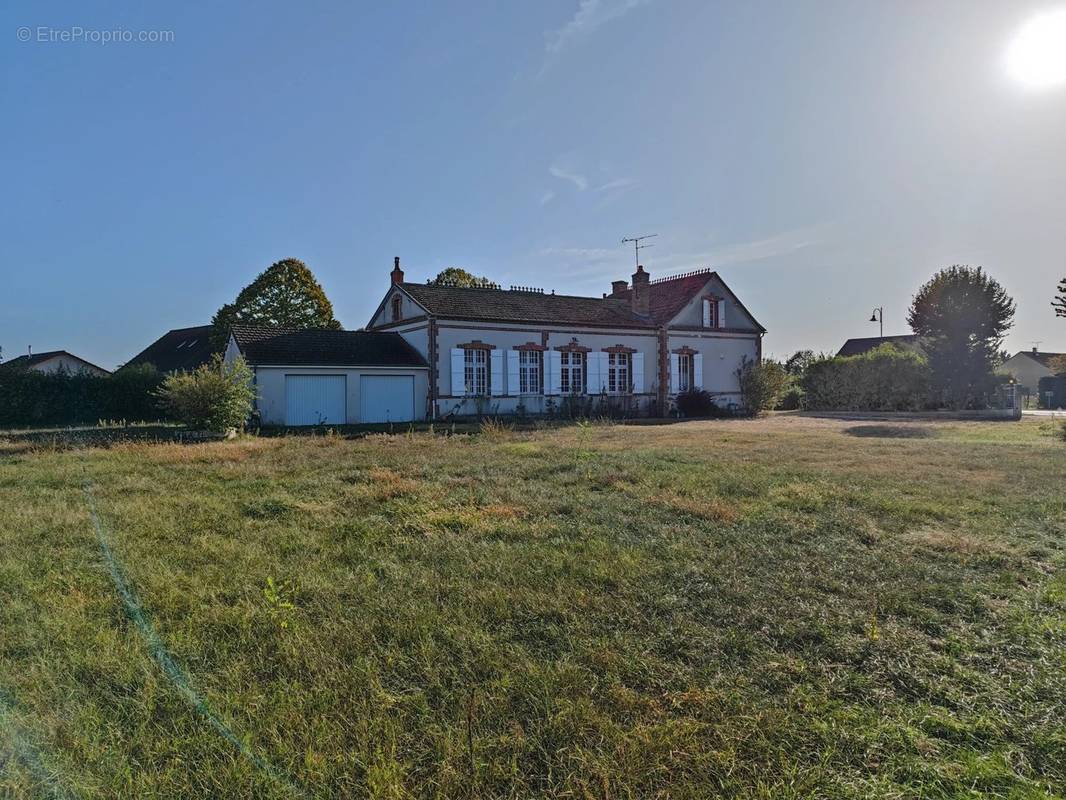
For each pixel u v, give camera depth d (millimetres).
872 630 3691
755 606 4078
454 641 3564
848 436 16594
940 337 29750
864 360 30984
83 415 24844
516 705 2951
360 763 2508
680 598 4215
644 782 2436
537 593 4285
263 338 22531
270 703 2951
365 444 14055
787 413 31000
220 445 13594
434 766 2525
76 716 2824
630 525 6211
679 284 31328
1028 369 61750
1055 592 4355
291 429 19906
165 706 2926
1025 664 3357
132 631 3713
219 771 2473
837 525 6168
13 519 6414
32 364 42656
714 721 2818
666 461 10828
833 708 2934
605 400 27734
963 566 4945
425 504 7188
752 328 31953
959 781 2457
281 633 3676
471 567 4863
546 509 6910
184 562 5051
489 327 25266
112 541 5605
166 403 21578
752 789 2398
